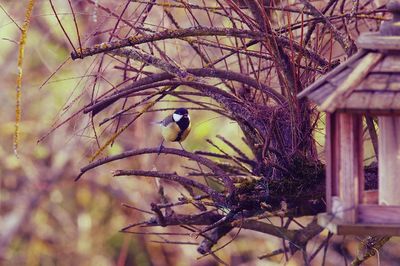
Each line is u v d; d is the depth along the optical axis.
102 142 14.07
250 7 9.61
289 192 9.80
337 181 8.25
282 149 10.05
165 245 22.61
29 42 19.39
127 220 22.56
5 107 21.05
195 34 9.65
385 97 7.66
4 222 22.09
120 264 21.61
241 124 10.34
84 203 23.59
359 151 8.10
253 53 10.23
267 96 10.63
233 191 9.53
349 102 7.67
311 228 11.11
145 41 9.59
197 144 19.58
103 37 12.14
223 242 22.00
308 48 10.86
